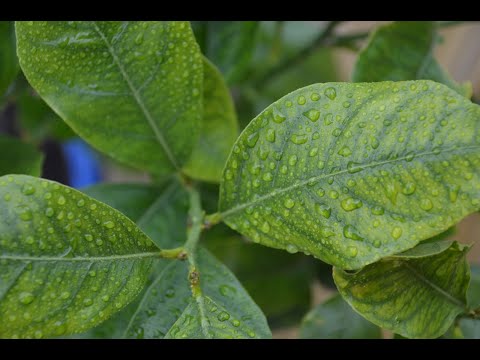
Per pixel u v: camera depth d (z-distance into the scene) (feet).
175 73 0.69
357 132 0.56
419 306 0.60
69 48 0.65
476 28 1.36
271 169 0.60
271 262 0.99
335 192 0.57
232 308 0.64
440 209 0.53
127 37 0.66
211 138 0.81
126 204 0.86
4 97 0.93
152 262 0.63
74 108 0.68
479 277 0.82
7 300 0.53
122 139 0.72
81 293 0.57
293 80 1.23
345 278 0.57
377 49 0.75
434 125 0.54
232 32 0.89
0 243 0.54
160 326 0.65
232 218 0.64
